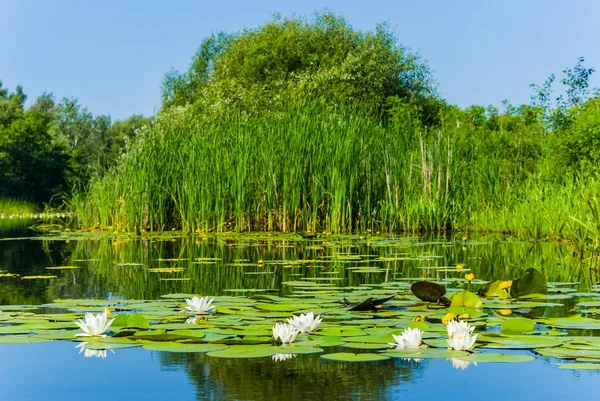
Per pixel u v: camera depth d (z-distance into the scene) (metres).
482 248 8.14
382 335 3.13
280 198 11.12
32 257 7.56
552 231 9.48
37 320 3.52
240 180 10.94
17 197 37.34
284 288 4.85
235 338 3.03
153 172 11.70
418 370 2.56
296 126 11.52
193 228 10.93
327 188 10.96
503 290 4.42
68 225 15.38
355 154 11.22
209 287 4.95
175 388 2.34
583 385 2.36
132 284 5.14
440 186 11.31
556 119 12.73
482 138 16.02
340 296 4.41
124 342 2.98
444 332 3.20
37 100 81.06
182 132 12.80
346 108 13.68
